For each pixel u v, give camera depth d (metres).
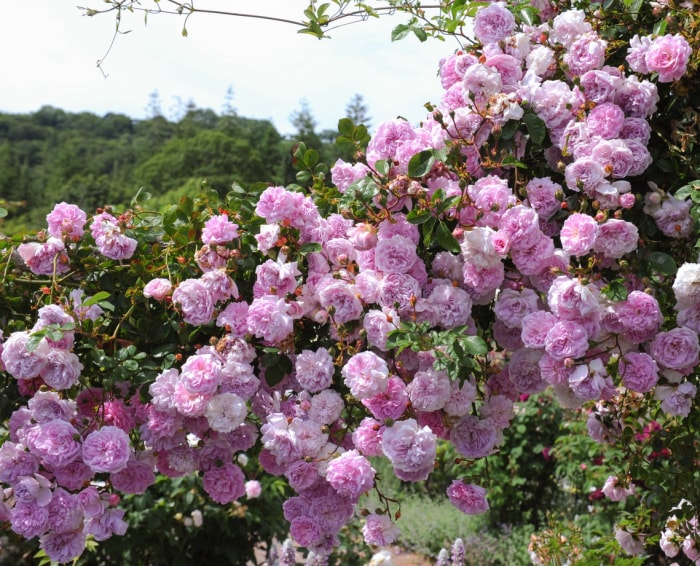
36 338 1.68
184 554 3.91
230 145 35.84
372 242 1.76
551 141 1.84
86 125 63.00
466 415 1.81
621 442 2.32
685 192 1.72
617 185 1.71
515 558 5.20
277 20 2.14
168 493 3.80
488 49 1.91
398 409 1.64
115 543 3.57
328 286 1.71
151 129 55.75
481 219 1.74
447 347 1.62
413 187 1.71
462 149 1.86
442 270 1.79
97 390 1.90
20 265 2.01
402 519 5.78
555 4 2.05
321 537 1.75
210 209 2.04
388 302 1.71
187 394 1.70
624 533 2.47
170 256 2.01
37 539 3.09
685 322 1.66
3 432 2.13
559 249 1.68
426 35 1.99
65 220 1.94
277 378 1.80
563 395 1.76
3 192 40.84
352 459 1.64
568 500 5.50
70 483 1.75
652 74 1.85
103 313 1.92
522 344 1.83
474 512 1.79
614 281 1.61
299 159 2.05
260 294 1.80
